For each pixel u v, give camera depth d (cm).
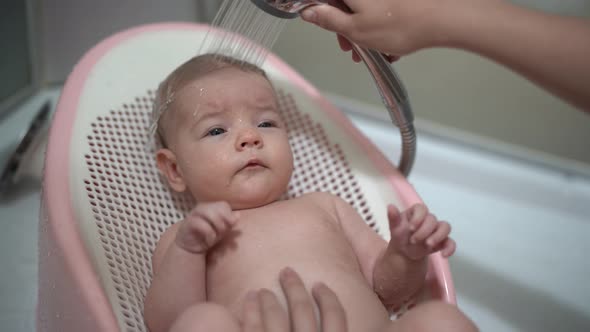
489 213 131
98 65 92
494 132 139
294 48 143
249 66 84
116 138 87
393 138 145
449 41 57
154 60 97
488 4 55
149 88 94
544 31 52
